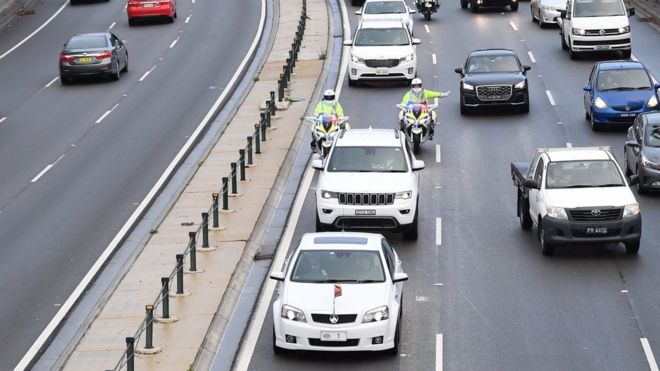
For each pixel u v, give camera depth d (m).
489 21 169.75
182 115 117.88
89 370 54.56
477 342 58.56
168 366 54.56
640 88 106.88
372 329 55.12
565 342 58.25
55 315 64.06
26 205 87.38
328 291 56.41
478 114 116.50
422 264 72.06
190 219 80.94
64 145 106.94
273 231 79.94
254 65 143.25
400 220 74.88
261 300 65.50
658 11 171.62
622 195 71.88
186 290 65.75
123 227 80.75
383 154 78.38
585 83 127.25
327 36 158.00
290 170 97.06
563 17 143.88
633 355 56.22
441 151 102.06
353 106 119.81
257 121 113.12
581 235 71.06
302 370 55.03
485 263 71.94
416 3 175.25
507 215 82.62
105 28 175.62
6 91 134.75
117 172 96.50
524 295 65.69
